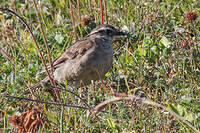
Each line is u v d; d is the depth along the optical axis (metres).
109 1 14.30
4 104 10.12
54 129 8.84
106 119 9.02
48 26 13.68
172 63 10.12
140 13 13.03
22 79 11.17
